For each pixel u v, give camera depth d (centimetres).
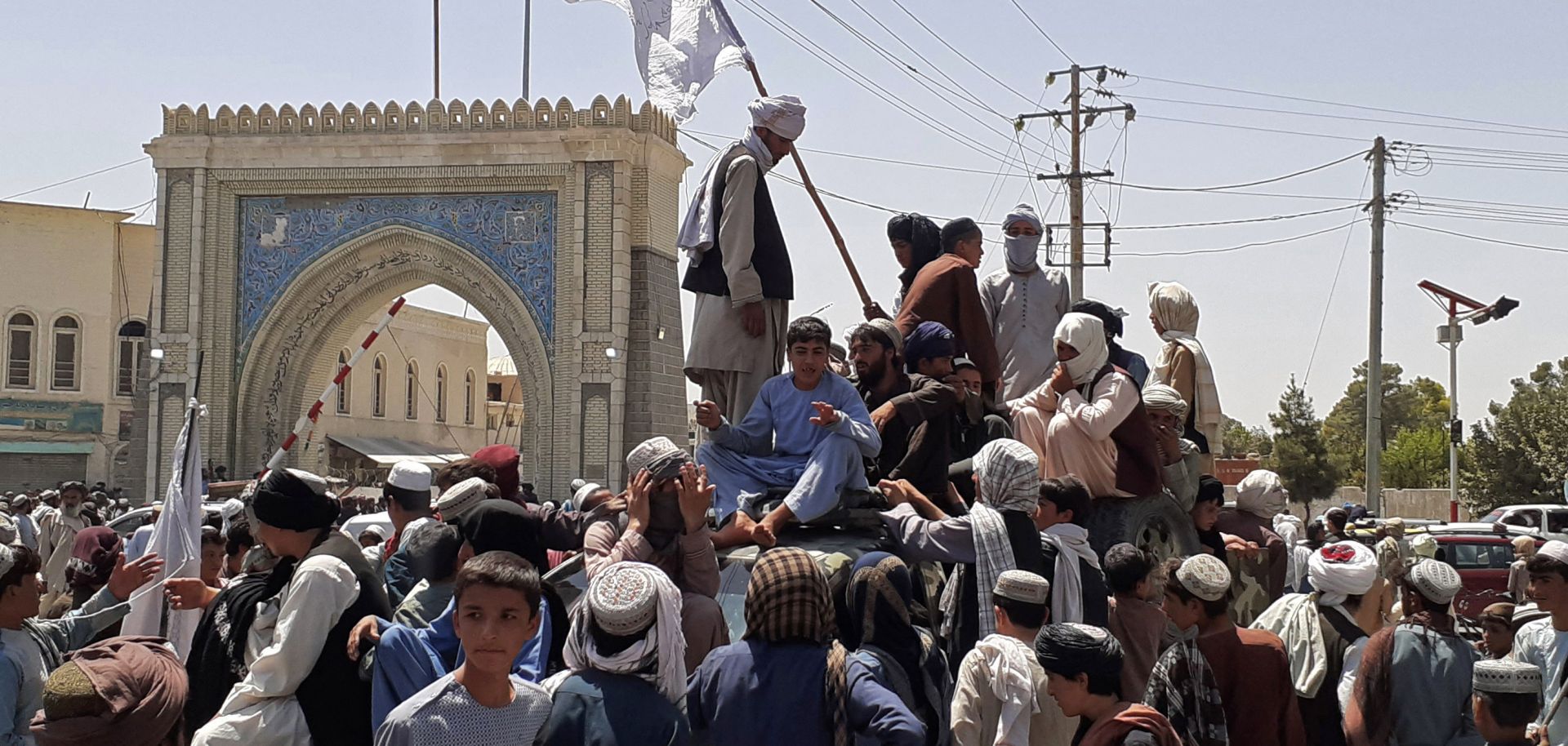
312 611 467
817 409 585
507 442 5862
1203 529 783
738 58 799
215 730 459
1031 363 875
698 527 516
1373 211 3006
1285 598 630
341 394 4422
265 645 499
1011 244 889
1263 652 511
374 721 446
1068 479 590
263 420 3497
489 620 391
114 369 4175
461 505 607
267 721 462
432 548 524
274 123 3456
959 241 844
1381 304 2991
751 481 625
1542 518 2550
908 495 595
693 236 716
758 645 437
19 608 527
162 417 3469
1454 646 565
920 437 645
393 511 733
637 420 3359
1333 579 609
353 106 3434
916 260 878
